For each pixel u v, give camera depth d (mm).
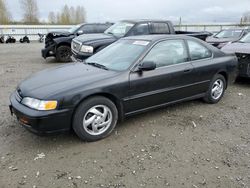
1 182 2686
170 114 4504
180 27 31625
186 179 2754
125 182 2701
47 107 3090
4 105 4879
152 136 3699
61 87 3291
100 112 3521
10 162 3035
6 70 8641
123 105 3717
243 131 3904
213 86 4965
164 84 4086
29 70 8711
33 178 2756
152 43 4090
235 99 5430
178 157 3168
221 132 3861
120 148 3367
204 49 4770
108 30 8977
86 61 4578
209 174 2838
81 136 3412
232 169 2932
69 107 3199
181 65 4305
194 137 3688
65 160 3088
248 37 7207
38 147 3371
